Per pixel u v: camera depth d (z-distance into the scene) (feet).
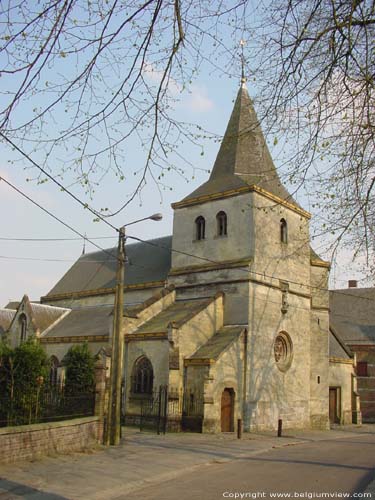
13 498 39.22
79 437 63.93
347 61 27.35
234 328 105.81
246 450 73.67
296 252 49.83
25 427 53.72
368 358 167.32
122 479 48.65
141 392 102.78
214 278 111.75
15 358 63.41
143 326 108.99
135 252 144.46
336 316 181.88
